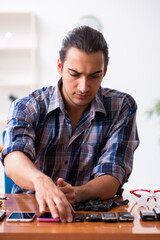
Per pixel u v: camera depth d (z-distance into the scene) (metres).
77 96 1.26
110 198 1.32
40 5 4.58
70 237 0.86
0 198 1.25
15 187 1.55
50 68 4.59
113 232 0.87
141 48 4.57
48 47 4.59
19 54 4.59
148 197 1.23
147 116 4.59
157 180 4.62
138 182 4.63
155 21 4.55
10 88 4.62
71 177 1.53
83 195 1.22
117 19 4.56
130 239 0.86
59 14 4.57
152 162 4.62
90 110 1.49
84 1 4.56
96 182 1.30
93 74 1.22
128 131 1.50
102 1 4.55
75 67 1.21
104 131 1.50
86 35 1.22
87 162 1.51
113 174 1.34
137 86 4.59
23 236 0.86
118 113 1.52
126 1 4.54
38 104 1.48
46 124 1.49
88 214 1.00
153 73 4.58
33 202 1.20
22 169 1.18
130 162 1.45
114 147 1.44
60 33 4.58
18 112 1.43
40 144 1.50
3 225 0.93
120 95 1.57
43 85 4.61
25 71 4.59
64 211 0.98
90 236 0.86
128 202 1.19
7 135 1.37
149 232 0.87
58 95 1.47
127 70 4.58
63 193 1.10
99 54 1.22
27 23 4.56
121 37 4.56
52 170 1.52
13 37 4.56
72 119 1.51
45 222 0.96
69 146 1.50
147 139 4.62
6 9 4.56
